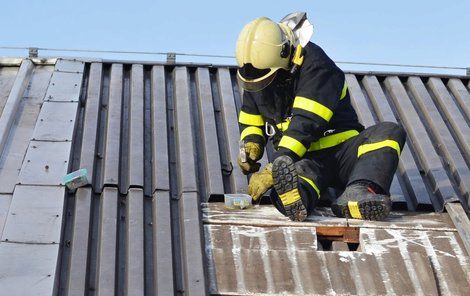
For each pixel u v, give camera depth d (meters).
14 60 8.53
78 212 6.07
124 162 6.94
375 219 6.31
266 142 7.11
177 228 6.16
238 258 5.81
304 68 6.45
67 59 8.56
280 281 5.64
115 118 7.50
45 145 6.93
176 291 5.56
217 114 8.02
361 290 5.63
